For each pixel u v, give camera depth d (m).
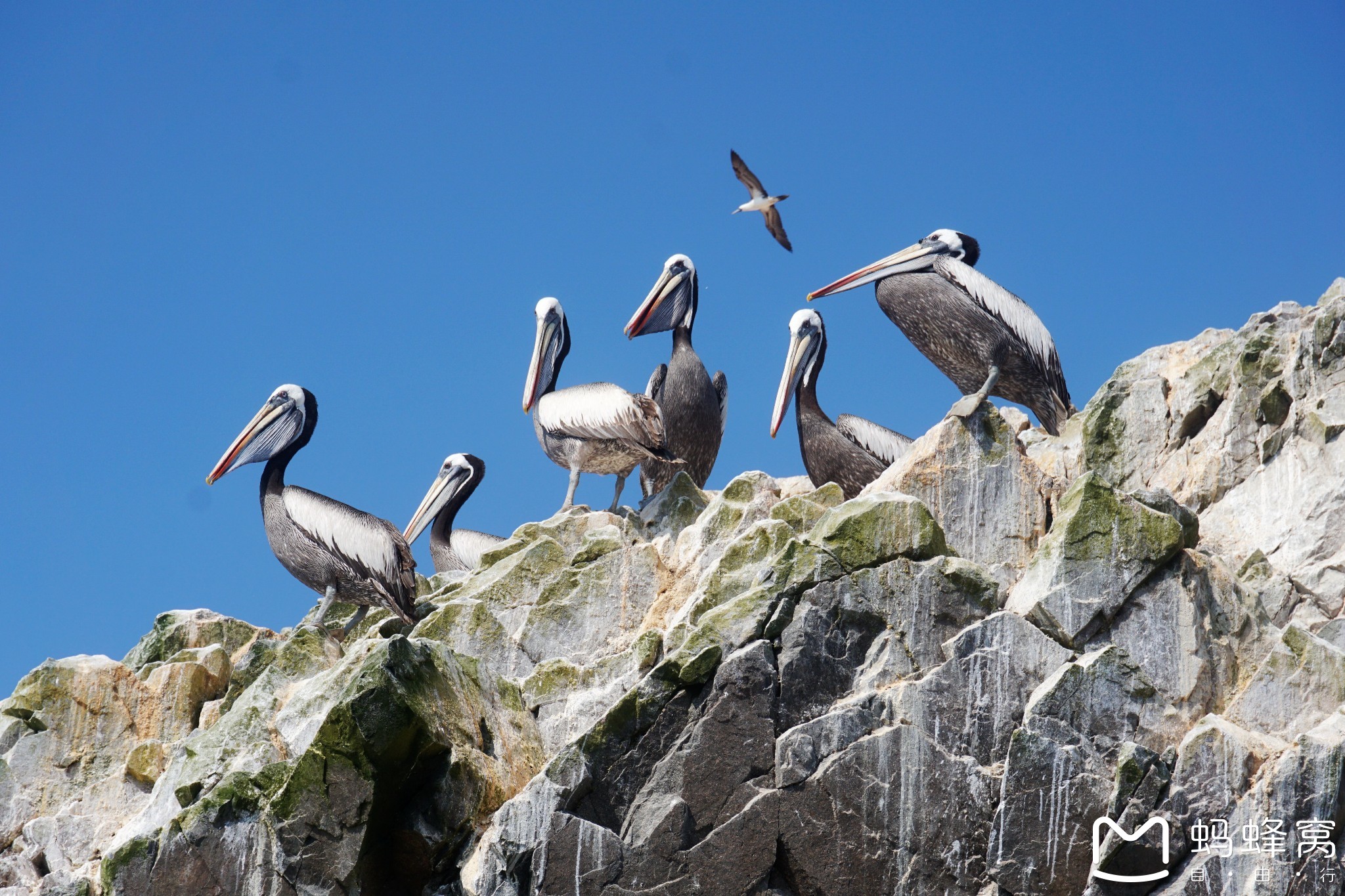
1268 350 19.11
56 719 18.11
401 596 19.44
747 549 16.48
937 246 20.41
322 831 14.23
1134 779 14.04
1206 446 19.08
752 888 14.08
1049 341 19.50
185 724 18.44
